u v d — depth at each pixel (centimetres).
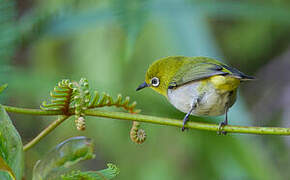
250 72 1529
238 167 937
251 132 586
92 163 1236
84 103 532
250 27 1436
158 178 1166
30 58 1169
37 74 896
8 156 438
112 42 1140
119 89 901
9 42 763
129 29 810
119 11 831
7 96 753
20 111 523
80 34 1162
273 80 1570
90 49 1156
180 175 1152
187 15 877
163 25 875
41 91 877
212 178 1099
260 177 922
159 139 1204
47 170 440
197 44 866
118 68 1129
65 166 441
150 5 844
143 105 887
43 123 1241
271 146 1362
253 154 940
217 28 1430
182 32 870
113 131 1185
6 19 774
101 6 954
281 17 909
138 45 1121
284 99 1563
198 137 1002
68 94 517
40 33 824
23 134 1220
